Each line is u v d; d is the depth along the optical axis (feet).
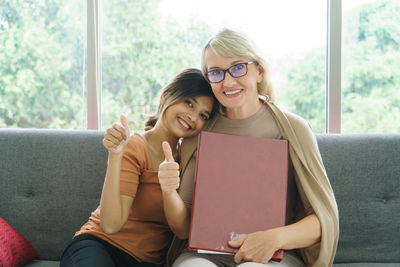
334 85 6.50
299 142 4.57
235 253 4.03
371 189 5.51
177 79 4.83
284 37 6.64
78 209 5.66
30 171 5.74
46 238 5.64
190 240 4.08
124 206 4.40
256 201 4.19
